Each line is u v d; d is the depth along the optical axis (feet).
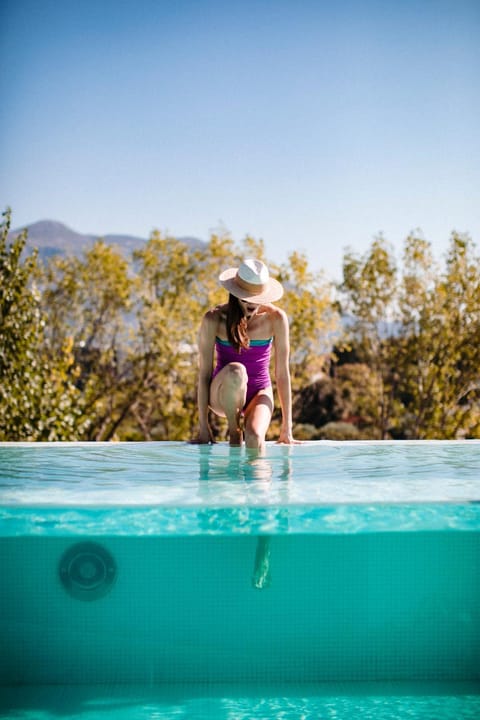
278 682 12.42
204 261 62.18
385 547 12.53
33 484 13.43
